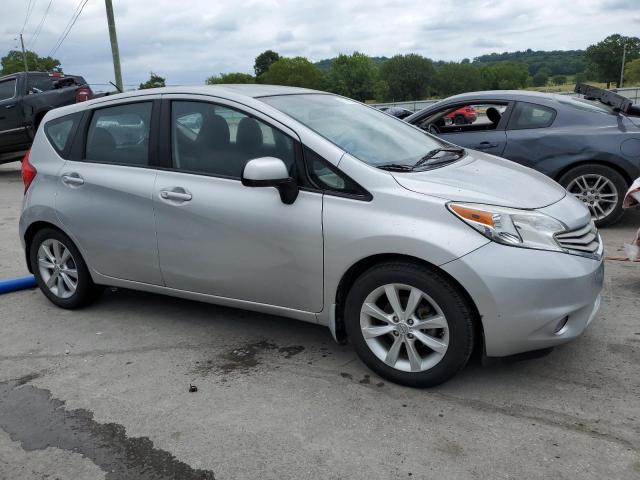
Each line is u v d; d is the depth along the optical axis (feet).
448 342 10.25
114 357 12.80
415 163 11.92
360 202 10.76
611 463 8.60
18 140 41.16
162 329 14.15
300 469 8.79
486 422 9.73
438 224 10.08
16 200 33.88
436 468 8.66
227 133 12.45
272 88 13.80
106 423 10.25
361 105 14.92
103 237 14.05
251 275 12.08
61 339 13.91
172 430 9.94
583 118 21.08
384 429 9.66
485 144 21.97
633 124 20.59
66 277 15.44
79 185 14.30
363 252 10.60
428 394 10.64
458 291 10.07
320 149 11.28
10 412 10.78
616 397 10.28
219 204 12.13
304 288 11.55
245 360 12.34
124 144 13.93
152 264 13.47
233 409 10.48
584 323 10.43
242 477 8.69
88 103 14.88
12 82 41.22
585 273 10.19
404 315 10.59
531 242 10.00
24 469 9.15
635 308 14.01
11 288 17.40
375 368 11.13
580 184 21.12
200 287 12.98
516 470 8.54
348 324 11.25
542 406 10.12
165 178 13.01
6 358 13.03
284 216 11.38
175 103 13.25
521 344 10.09
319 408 10.37
